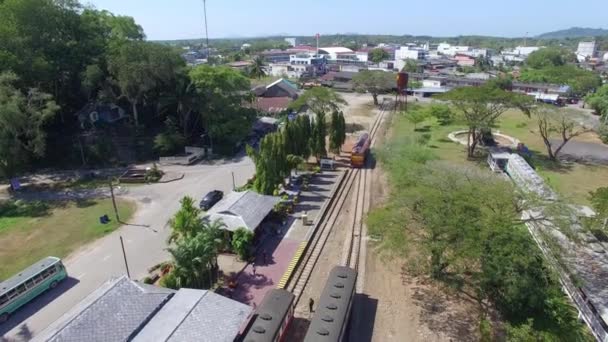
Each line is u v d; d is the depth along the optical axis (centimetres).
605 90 10375
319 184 5481
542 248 3125
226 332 2291
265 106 9919
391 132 8519
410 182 4012
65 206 4762
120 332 2270
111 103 7219
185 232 3269
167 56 6669
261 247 3797
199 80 6694
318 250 3794
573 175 5797
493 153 6122
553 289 2955
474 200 2978
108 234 4041
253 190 4666
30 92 5403
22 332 2684
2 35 5791
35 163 6194
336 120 6319
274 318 2461
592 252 3266
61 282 3225
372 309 2962
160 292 2625
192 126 7475
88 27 7462
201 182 5544
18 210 4647
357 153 6188
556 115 6206
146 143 6825
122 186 5425
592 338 2655
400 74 11044
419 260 3344
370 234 3431
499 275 2708
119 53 6819
